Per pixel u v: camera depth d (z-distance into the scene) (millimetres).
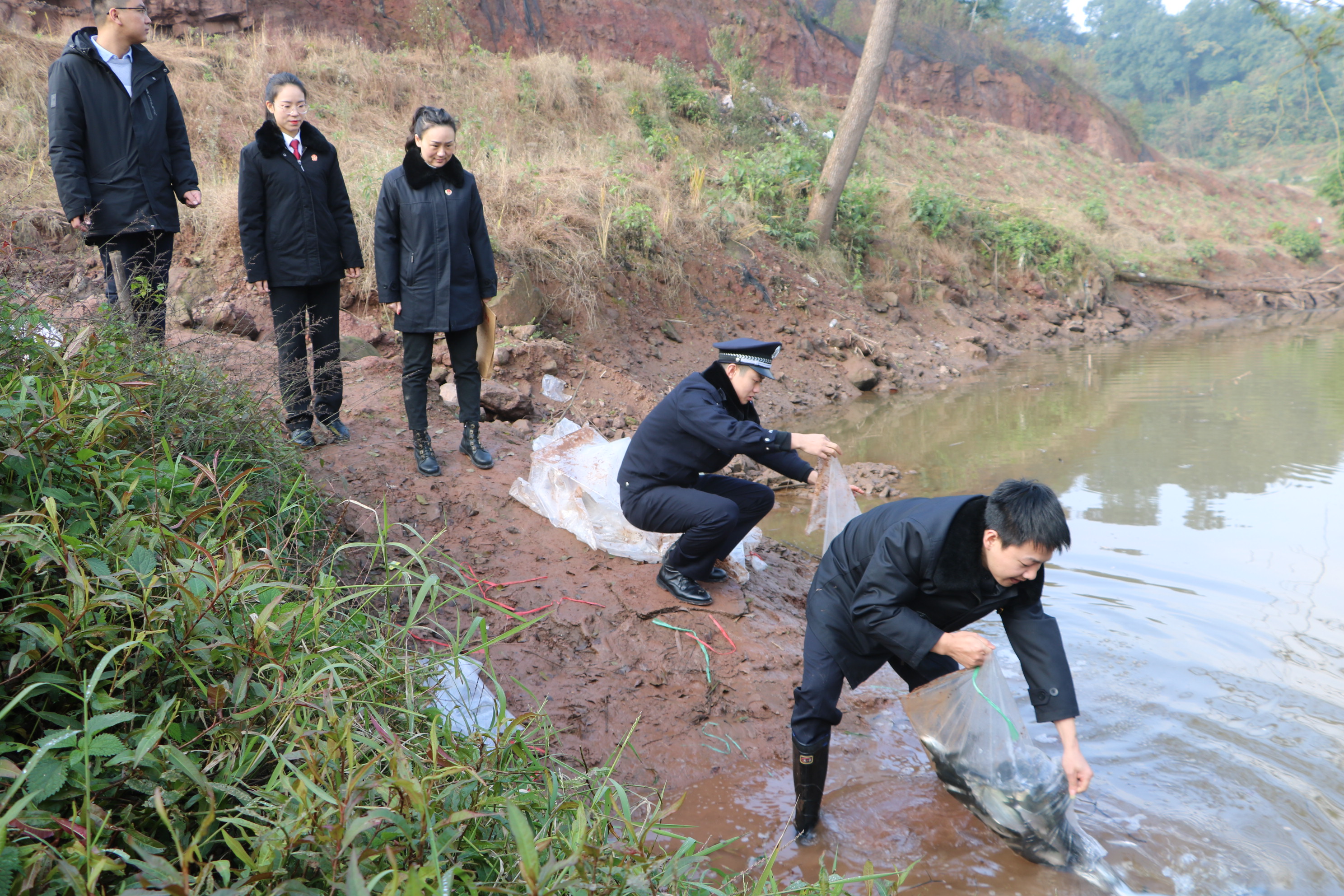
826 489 3457
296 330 4516
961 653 2492
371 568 3379
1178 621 4215
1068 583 4684
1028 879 2600
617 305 9273
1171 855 2658
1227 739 3254
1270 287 20625
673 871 1970
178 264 7520
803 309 11336
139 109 4266
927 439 7855
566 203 9352
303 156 4426
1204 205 28484
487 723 2939
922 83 28906
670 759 3178
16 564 2113
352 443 4859
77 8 12656
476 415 4816
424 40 15883
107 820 1561
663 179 11898
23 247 4004
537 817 2176
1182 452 7270
